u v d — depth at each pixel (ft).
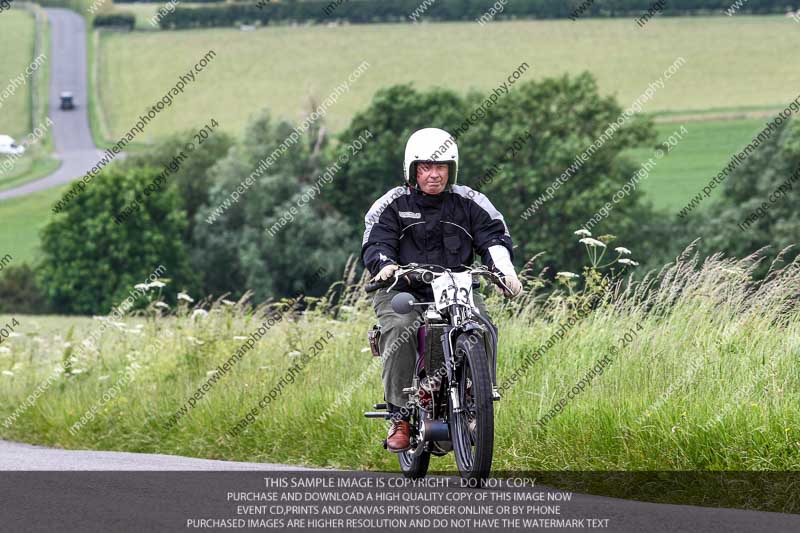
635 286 112.27
